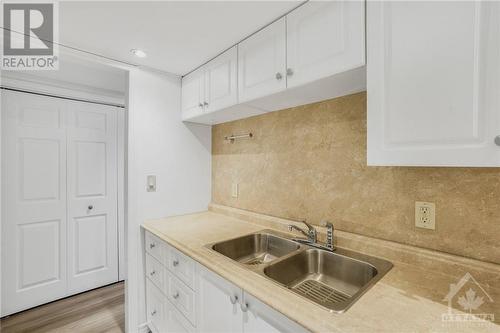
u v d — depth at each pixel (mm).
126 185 1832
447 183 1022
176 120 2055
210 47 1549
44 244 2207
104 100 2496
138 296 1858
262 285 924
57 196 2266
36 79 2109
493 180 921
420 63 801
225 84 1586
